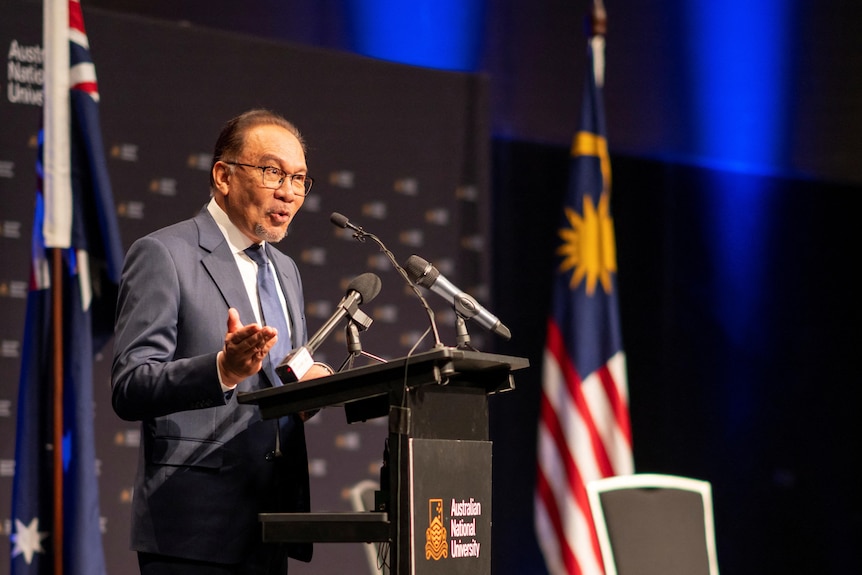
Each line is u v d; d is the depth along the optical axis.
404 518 5.77
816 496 18.95
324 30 14.97
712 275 18.25
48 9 11.01
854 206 19.42
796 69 16.11
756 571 18.34
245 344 6.10
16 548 10.70
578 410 14.11
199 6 14.20
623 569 10.30
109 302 11.45
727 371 18.34
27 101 12.73
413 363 5.84
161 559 6.93
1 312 12.51
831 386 19.14
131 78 13.59
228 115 14.20
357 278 7.39
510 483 16.66
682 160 17.98
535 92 16.23
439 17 15.18
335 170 14.79
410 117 15.41
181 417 7.12
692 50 15.85
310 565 14.06
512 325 16.78
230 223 7.84
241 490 7.07
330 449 14.38
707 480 18.11
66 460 10.86
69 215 10.84
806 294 19.00
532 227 17.03
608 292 14.51
